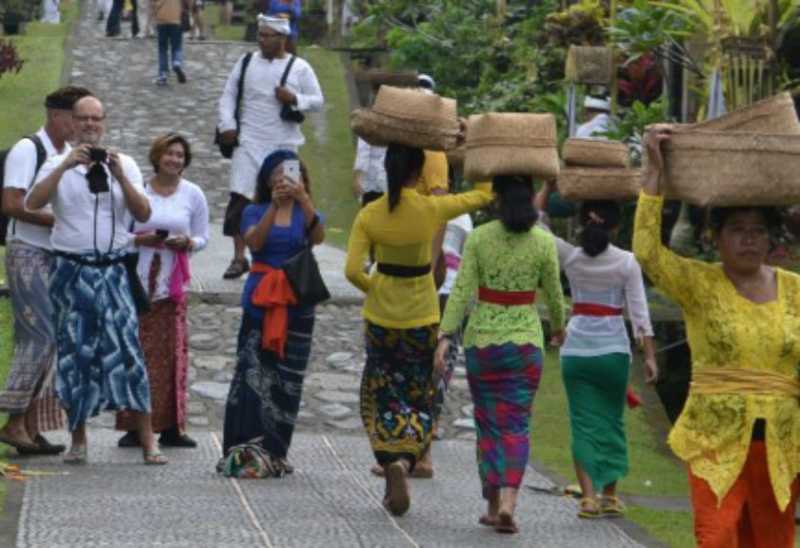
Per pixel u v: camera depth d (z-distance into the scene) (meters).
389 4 53.91
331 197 46.22
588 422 21.06
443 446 25.61
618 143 21.36
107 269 21.88
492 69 48.53
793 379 14.62
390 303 20.58
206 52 62.69
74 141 22.56
